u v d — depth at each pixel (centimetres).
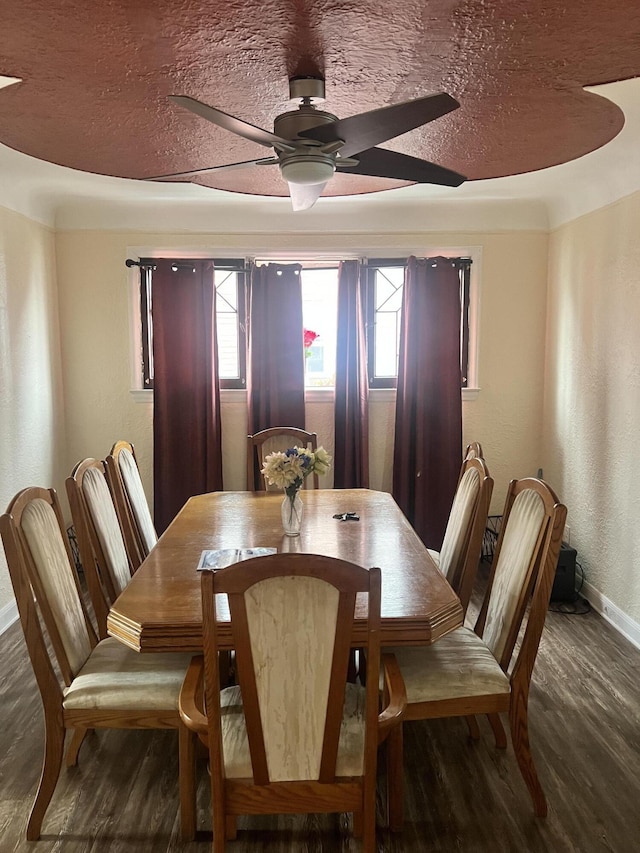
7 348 343
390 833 190
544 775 214
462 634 221
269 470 252
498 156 257
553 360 416
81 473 237
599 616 341
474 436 437
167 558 229
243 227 420
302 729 147
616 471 329
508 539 215
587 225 362
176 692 188
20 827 192
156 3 136
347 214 418
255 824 195
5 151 297
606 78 181
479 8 140
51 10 139
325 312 440
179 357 415
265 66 172
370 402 435
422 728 245
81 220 412
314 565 134
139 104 198
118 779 215
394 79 183
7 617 334
